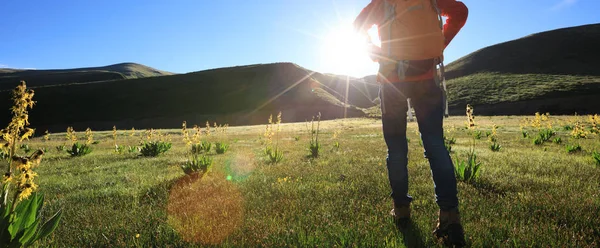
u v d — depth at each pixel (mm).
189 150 14031
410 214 3295
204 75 130625
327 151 12281
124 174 7473
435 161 2707
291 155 11156
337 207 3781
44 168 9453
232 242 2742
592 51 128625
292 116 102312
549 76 110188
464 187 4816
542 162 7531
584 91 84562
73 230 3293
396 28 2865
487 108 84875
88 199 4805
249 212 3748
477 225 2965
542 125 34094
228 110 104875
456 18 2854
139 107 106375
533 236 2672
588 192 4164
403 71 2814
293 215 3508
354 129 35281
